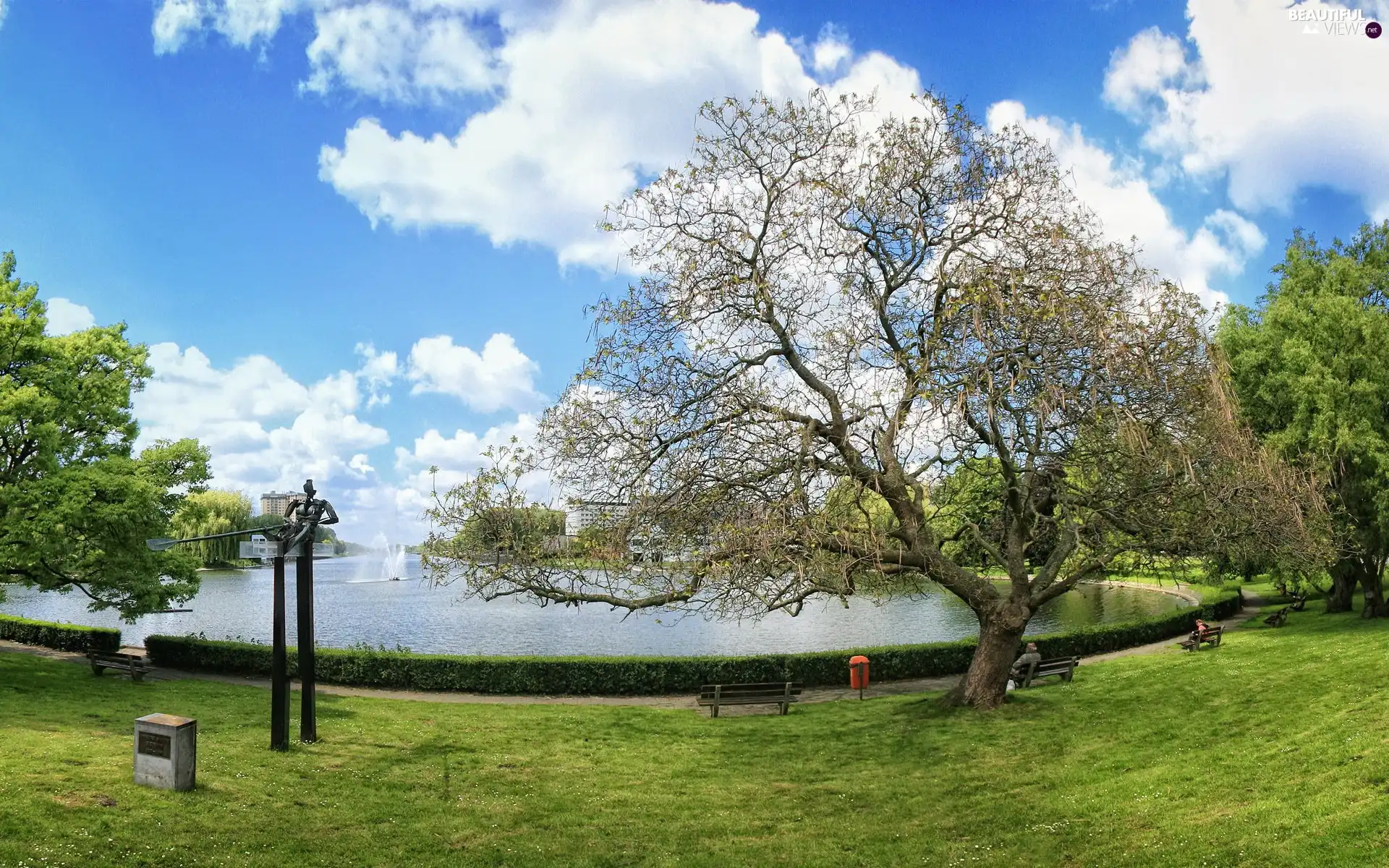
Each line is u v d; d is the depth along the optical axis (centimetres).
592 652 3466
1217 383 1454
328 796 1257
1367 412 2442
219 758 1418
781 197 1683
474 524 1556
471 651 3525
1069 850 971
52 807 1063
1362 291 2834
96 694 2028
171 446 2486
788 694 1997
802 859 1032
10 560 2084
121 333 2559
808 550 1416
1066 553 1750
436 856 1045
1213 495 1533
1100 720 1560
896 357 1568
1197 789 1086
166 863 959
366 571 12069
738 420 1523
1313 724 1276
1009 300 1407
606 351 1552
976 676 1781
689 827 1173
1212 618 3431
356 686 2525
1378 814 852
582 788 1368
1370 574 2744
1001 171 1656
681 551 1470
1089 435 1498
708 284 1608
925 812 1180
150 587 2317
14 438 2180
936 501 1978
